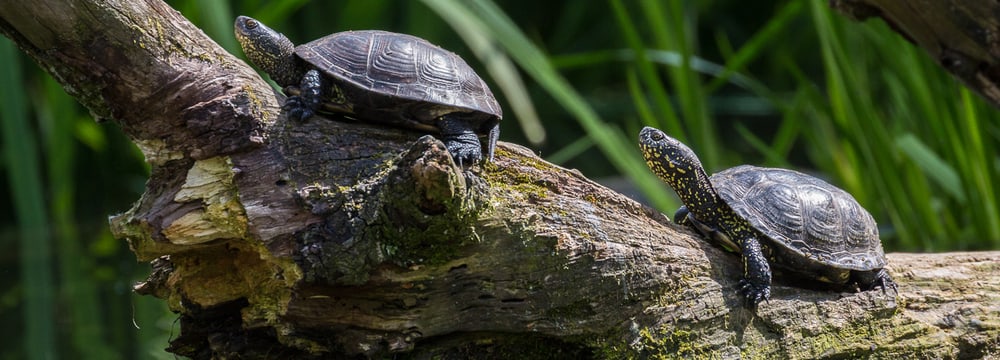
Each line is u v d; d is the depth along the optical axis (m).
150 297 11.09
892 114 15.37
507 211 5.77
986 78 6.86
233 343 6.00
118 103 5.75
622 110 20.27
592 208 6.27
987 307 7.11
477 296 5.79
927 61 11.10
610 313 6.10
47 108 15.23
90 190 17.44
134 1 5.59
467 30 11.12
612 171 18.59
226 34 10.30
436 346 5.92
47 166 16.88
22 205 12.59
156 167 5.82
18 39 5.57
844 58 11.99
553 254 5.85
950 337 6.95
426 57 6.12
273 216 5.46
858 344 6.73
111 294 11.27
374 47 6.09
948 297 7.17
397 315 5.70
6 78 12.16
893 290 7.05
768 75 22.53
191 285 5.95
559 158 14.95
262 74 10.63
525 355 6.20
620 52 15.94
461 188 5.24
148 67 5.63
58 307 10.66
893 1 6.84
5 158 15.22
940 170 11.66
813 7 12.05
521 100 12.36
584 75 22.16
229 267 5.91
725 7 22.52
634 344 6.19
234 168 5.54
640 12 19.80
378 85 5.86
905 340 6.87
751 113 21.45
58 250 14.04
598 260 6.00
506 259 5.77
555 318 5.98
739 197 6.85
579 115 11.54
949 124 11.17
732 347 6.43
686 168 6.79
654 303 6.25
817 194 7.04
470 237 5.57
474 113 6.03
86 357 8.59
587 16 21.55
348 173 5.60
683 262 6.45
